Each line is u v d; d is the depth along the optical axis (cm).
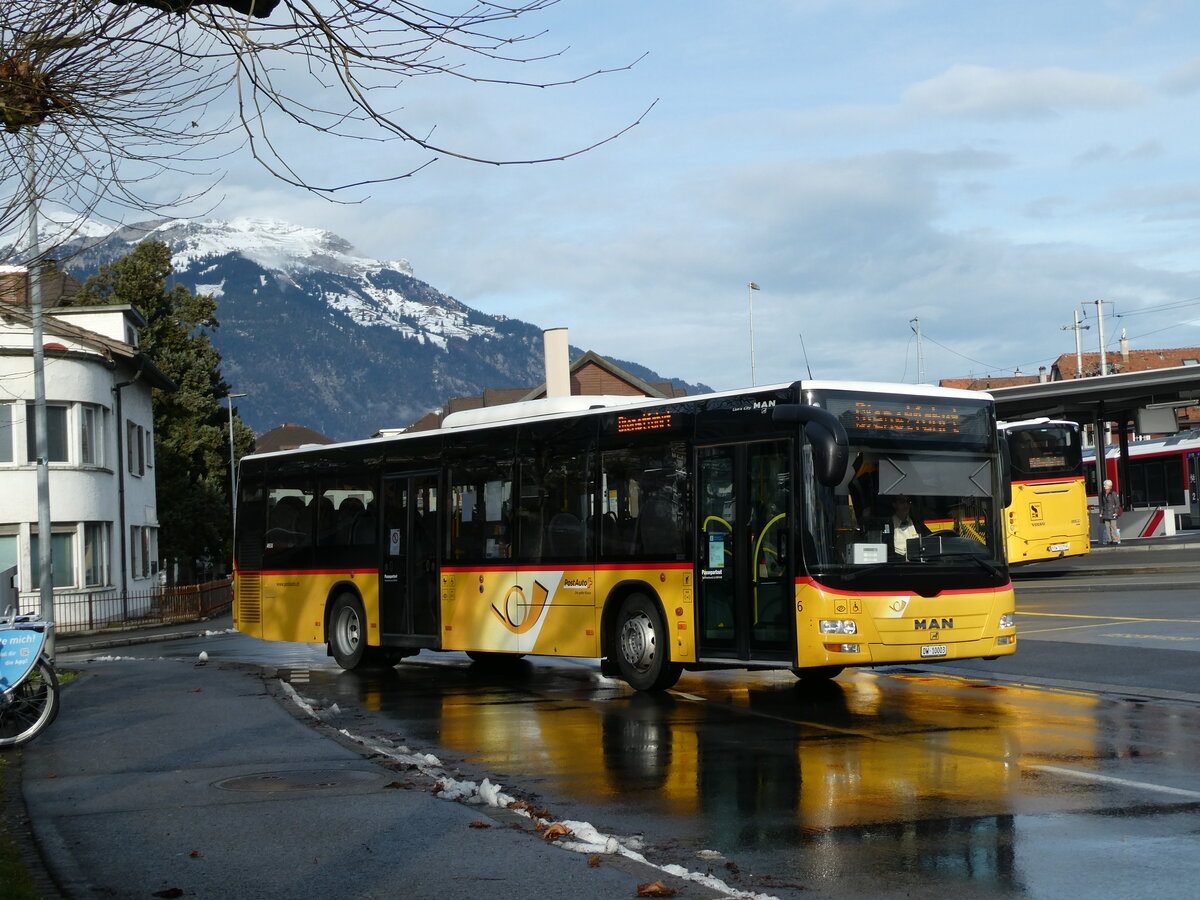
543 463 1744
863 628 1394
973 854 734
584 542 1672
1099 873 689
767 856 740
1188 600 2600
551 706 1491
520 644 1759
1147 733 1157
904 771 997
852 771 1002
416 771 1030
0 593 1388
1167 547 4288
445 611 1886
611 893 649
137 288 6247
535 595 1738
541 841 764
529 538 1755
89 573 4134
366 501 2055
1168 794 887
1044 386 4378
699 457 1538
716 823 832
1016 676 1638
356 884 686
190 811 891
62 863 755
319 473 2167
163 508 6119
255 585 2289
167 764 1096
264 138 607
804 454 1419
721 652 1494
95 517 4125
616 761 1085
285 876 710
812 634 1395
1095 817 821
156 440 6238
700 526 1527
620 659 1616
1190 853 727
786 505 1435
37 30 603
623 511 1625
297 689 1778
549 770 1050
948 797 893
